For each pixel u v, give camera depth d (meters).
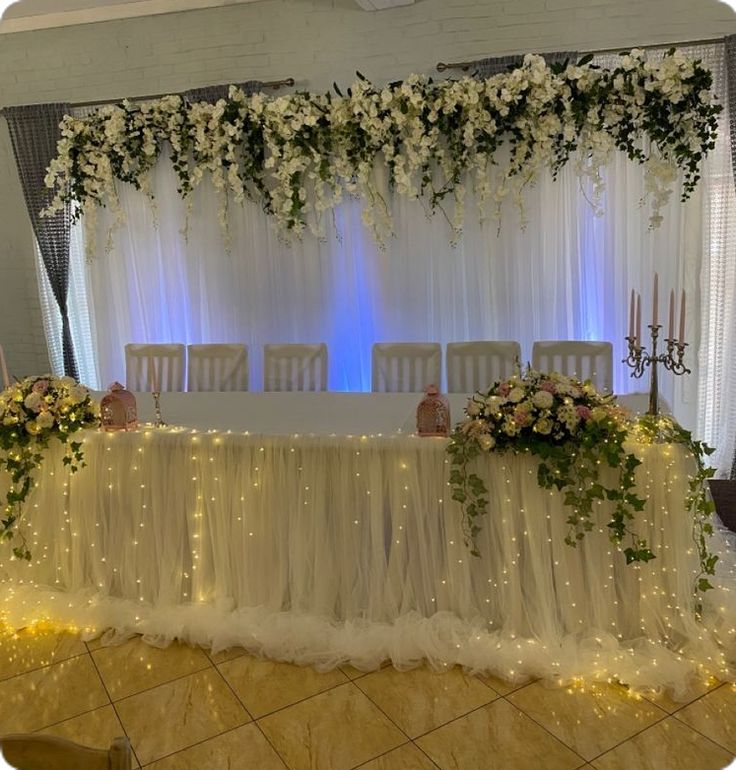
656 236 3.93
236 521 2.56
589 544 2.27
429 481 2.39
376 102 3.82
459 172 3.95
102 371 4.84
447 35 4.06
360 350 4.43
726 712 2.06
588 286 4.09
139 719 2.15
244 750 2.00
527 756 1.92
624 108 3.62
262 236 4.42
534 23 3.96
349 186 4.06
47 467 2.73
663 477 2.21
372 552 2.45
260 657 2.44
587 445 2.16
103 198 4.58
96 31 4.54
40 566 2.79
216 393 3.55
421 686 2.25
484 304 4.20
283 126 3.95
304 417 2.93
